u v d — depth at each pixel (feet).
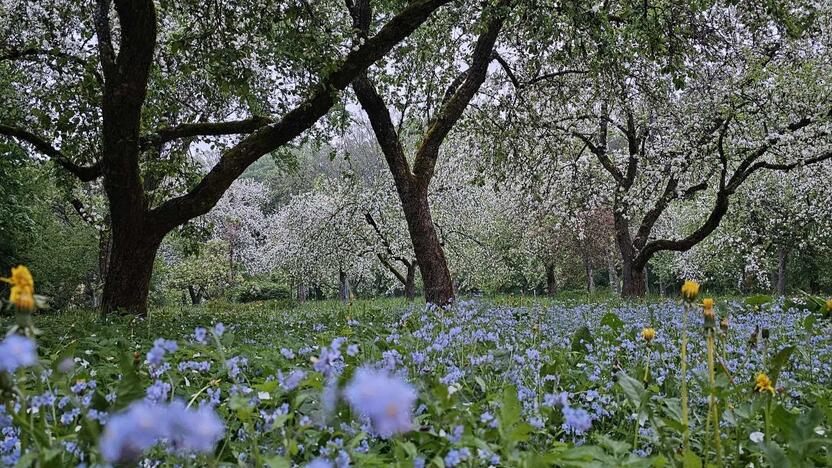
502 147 45.52
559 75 46.21
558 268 114.42
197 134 34.37
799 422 7.50
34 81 39.34
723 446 8.63
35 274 82.58
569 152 51.75
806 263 100.22
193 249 42.32
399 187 37.55
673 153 50.03
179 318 29.43
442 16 37.96
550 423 8.82
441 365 12.09
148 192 41.24
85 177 33.91
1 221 63.72
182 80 38.93
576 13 29.73
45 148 33.12
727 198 49.37
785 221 72.84
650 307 29.53
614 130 60.85
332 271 91.61
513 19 30.99
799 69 42.52
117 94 28.91
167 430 3.80
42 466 5.63
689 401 10.93
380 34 30.27
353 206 82.12
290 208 90.58
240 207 128.47
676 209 79.00
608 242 95.20
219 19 29.63
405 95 41.52
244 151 32.14
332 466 6.00
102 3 29.84
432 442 7.45
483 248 91.86
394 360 9.83
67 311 48.26
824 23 43.16
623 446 7.11
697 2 30.96
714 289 115.24
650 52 31.30
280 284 137.08
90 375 10.97
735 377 12.44
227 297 125.70
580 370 13.15
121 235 31.37
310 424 6.77
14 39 37.11
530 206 62.08
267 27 28.71
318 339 15.29
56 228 87.04
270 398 8.39
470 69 38.50
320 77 28.43
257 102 35.45
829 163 51.19
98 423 6.85
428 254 37.29
